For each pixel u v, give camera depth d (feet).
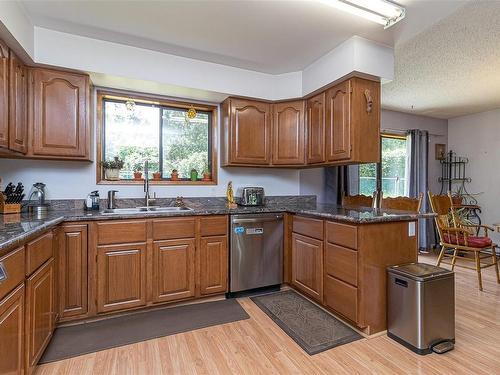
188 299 8.39
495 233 15.44
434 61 9.69
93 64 7.87
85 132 8.01
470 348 6.31
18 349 4.38
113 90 9.32
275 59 9.24
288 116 10.52
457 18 7.10
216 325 7.29
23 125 7.18
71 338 6.60
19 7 6.29
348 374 5.40
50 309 6.08
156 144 10.23
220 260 8.79
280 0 6.19
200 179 10.87
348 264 7.04
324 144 9.43
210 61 9.37
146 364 5.68
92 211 8.31
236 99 10.14
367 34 7.67
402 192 16.70
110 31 7.50
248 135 10.32
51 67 7.57
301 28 7.34
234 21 7.03
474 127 16.42
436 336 6.20
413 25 7.18
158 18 6.90
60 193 8.68
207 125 11.07
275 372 5.47
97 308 7.30
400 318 6.49
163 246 7.99
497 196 15.42
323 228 8.00
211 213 8.61
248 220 9.11
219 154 10.93
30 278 4.89
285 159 10.54
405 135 16.40
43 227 5.32
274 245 9.60
